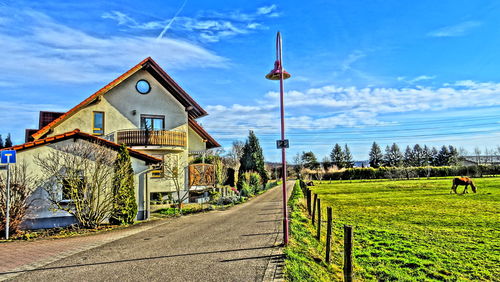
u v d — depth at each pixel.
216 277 7.34
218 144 29.41
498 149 101.88
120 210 15.63
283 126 10.34
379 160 118.81
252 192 38.34
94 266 8.44
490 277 8.89
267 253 9.23
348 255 7.25
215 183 30.61
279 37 10.42
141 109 24.14
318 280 7.69
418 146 123.75
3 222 13.02
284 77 10.69
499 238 13.11
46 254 9.95
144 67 24.25
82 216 14.62
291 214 17.50
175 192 25.28
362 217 19.45
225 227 14.02
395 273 9.09
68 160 14.41
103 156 15.09
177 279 7.29
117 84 23.02
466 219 17.66
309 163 109.12
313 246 10.96
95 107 22.39
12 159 12.66
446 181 53.12
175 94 25.58
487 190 34.44
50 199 14.15
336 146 120.19
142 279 7.35
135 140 23.11
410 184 48.62
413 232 14.66
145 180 17.94
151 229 14.27
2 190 13.34
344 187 49.06
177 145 24.81
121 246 10.77
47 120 24.69
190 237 11.95
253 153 59.09
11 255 9.94
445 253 11.15
